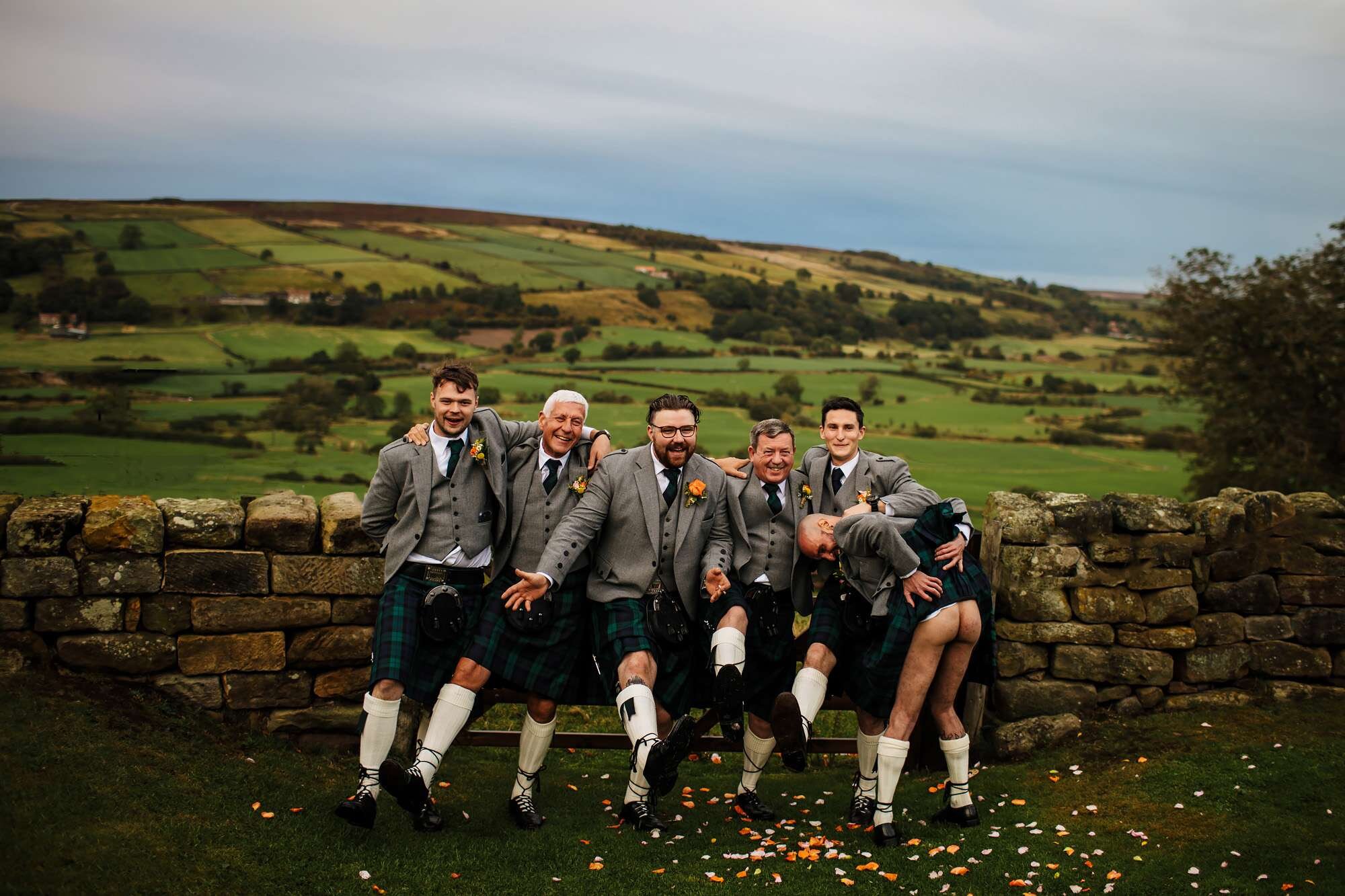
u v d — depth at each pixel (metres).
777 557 5.28
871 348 145.25
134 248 148.00
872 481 5.34
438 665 4.91
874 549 4.86
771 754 5.32
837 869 4.45
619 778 6.14
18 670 5.02
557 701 5.05
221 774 4.85
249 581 5.32
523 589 4.74
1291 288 32.12
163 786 4.55
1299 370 31.17
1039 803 5.17
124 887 3.73
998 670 5.97
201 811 4.46
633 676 4.75
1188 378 33.94
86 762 4.51
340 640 5.47
